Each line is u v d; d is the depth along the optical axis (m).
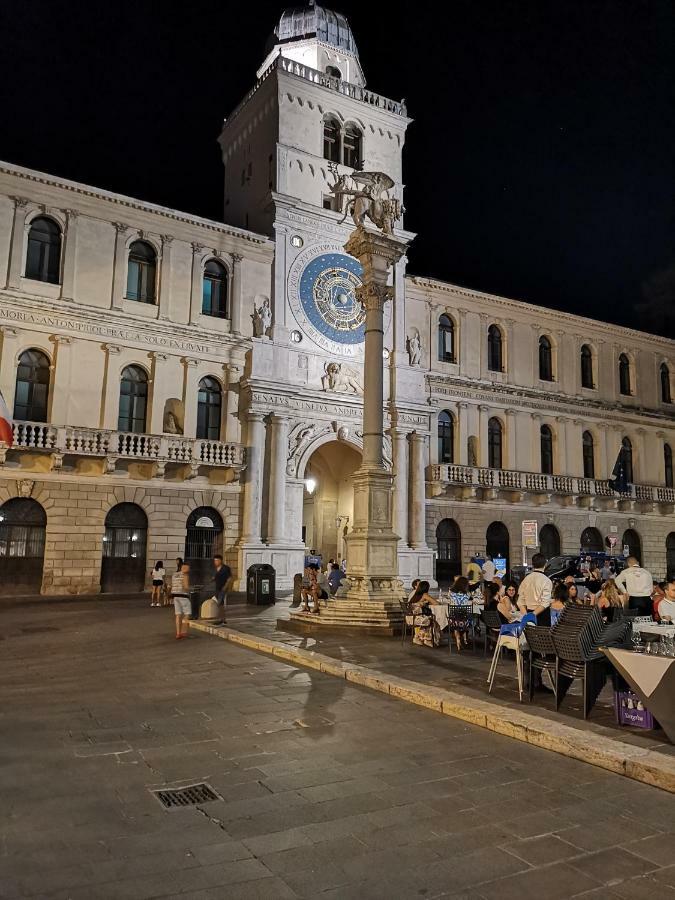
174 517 29.75
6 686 10.81
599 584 20.73
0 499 26.31
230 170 39.38
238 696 10.16
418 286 37.38
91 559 27.81
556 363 41.59
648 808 6.19
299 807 6.03
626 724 8.70
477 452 38.06
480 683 11.12
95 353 29.00
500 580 16.11
